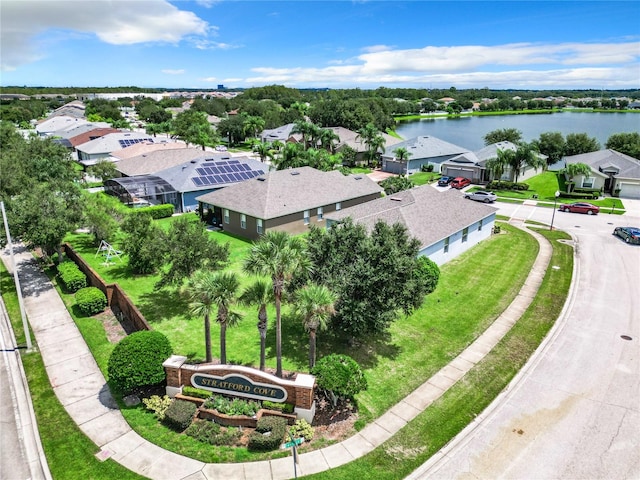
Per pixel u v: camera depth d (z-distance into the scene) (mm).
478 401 17094
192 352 20375
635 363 19578
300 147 65688
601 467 13898
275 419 15312
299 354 20266
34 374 18953
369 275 17766
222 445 14875
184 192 46844
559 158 73938
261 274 15492
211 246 23203
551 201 53219
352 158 76500
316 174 44750
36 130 104250
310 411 15633
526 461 14172
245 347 20859
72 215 29297
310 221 40250
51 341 21641
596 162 58312
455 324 23281
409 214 31547
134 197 46594
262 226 36812
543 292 27094
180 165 51625
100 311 24484
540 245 36438
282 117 127125
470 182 63406
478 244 36625
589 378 18500
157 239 23516
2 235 26672
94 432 15500
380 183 58031
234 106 181250
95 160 69062
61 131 98688
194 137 89438
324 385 15836
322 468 13867
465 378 18578
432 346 21156
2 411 16812
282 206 37844
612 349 20734
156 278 29312
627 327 22797
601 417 16141
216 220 42469
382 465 14000
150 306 25172
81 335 22172
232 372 16219
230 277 17172
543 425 15773
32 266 31984
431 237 29766
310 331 17109
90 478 13500
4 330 22797
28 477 13719
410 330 22625
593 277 29453
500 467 13945
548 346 21094
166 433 15445
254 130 108625
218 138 106125
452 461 14195
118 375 16391
